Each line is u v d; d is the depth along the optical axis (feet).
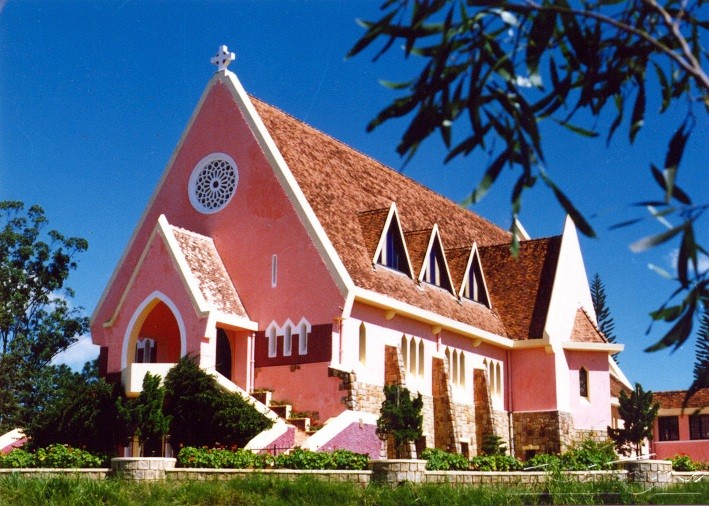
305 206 120.88
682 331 21.74
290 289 119.14
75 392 107.14
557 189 21.50
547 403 148.56
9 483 70.49
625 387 185.78
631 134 24.77
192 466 84.48
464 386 139.64
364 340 118.73
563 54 25.45
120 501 69.31
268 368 118.52
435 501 74.69
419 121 22.76
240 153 127.85
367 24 22.33
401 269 132.05
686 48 21.65
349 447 107.45
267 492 74.43
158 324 127.03
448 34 22.18
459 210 180.24
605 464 92.89
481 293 154.20
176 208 132.46
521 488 84.17
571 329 157.17
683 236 20.48
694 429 176.14
